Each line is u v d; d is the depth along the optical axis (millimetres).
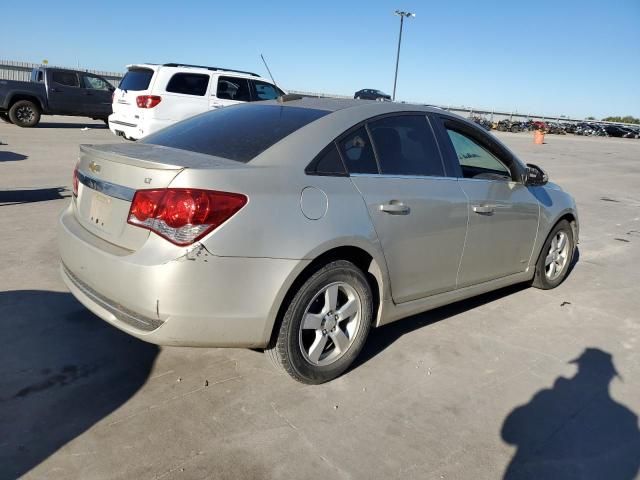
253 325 2734
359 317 3234
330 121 3221
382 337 3863
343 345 3195
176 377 3125
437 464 2562
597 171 17500
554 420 2996
